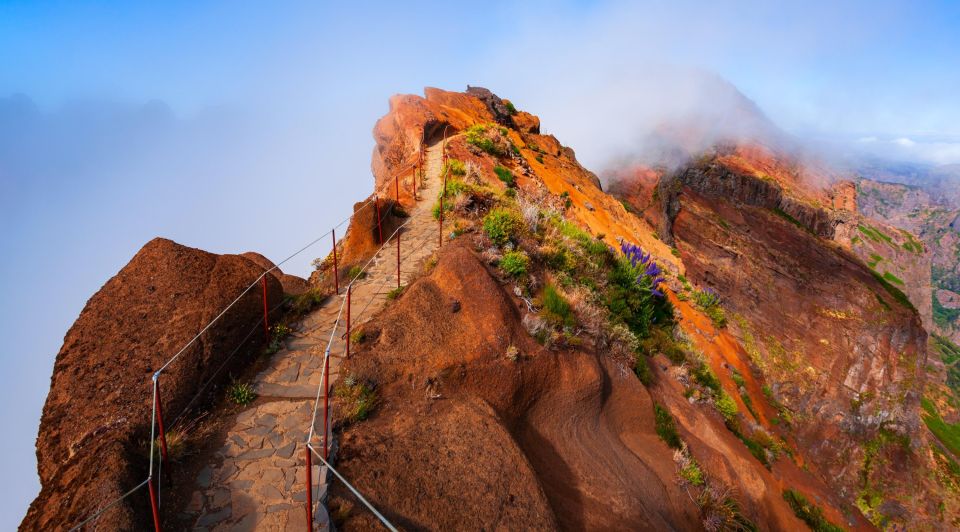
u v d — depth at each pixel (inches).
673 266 1477.6
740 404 824.9
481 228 481.7
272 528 185.6
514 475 232.7
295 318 341.7
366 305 366.6
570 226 642.8
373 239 491.2
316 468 212.8
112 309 265.0
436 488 215.3
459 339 308.2
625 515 273.0
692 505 346.9
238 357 284.0
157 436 216.8
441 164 799.1
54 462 202.5
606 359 402.9
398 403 262.7
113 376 233.9
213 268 309.4
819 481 738.2
